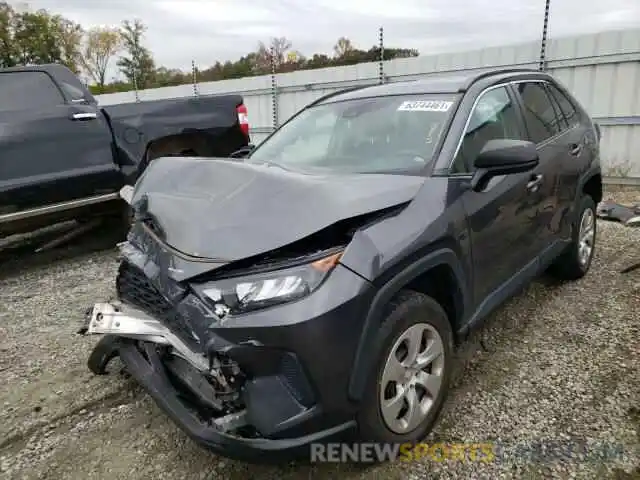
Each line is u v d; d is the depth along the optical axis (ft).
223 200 7.25
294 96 36.06
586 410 8.43
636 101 24.27
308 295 6.01
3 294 14.96
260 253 6.16
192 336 6.35
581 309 12.21
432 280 8.08
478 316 8.81
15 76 16.12
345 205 6.56
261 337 5.92
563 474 7.07
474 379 9.52
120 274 8.21
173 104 18.69
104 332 7.47
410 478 7.14
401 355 7.22
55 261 17.93
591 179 13.47
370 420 6.68
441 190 7.87
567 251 12.96
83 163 16.63
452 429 8.11
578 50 25.26
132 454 7.95
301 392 6.13
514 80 11.31
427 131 9.06
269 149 11.26
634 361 9.80
